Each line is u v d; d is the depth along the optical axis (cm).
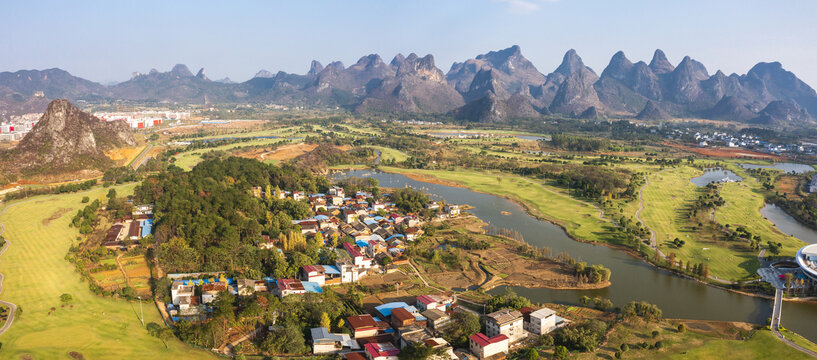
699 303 19300
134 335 15350
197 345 14875
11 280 19512
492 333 15888
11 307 17138
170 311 16775
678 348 15400
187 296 17225
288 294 17512
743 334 16488
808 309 18700
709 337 16200
